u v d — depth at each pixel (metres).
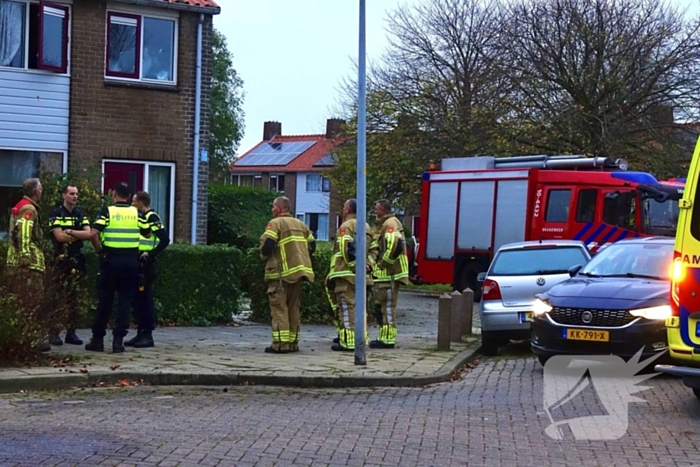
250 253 16.91
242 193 24.83
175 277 15.62
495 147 34.28
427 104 38.44
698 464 6.93
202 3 21.03
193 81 20.91
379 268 13.61
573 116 32.50
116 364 10.78
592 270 12.64
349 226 13.02
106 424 7.93
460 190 25.59
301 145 78.44
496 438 7.73
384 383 10.67
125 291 11.84
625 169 23.75
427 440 7.61
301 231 12.62
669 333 8.98
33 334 10.56
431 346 14.14
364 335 11.66
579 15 32.72
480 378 11.44
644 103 32.59
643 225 22.45
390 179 38.59
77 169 19.41
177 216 20.78
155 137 20.55
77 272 12.12
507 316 13.66
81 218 12.08
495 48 35.06
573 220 22.95
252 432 7.75
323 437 7.63
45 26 19.50
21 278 10.70
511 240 24.16
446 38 39.06
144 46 20.50
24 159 19.48
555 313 11.36
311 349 13.17
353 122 40.62
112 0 20.02
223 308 16.14
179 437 7.46
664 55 32.34
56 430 7.63
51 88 19.62
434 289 32.78
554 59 32.94
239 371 10.65
